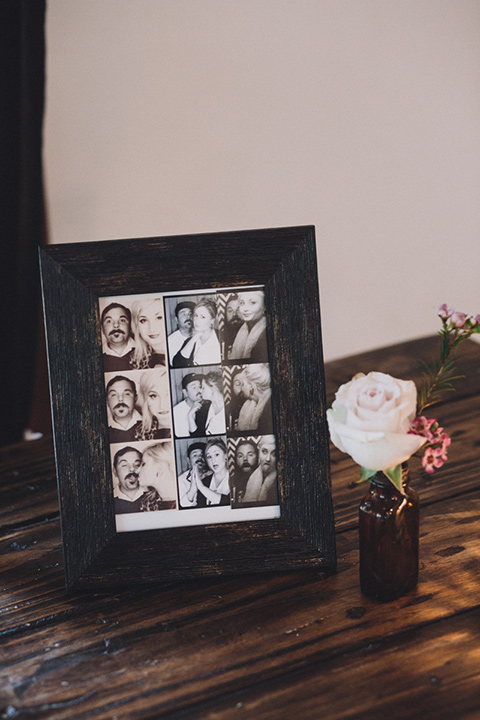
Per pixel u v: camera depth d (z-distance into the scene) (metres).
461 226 2.45
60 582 0.75
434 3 2.20
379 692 0.56
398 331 2.48
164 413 0.72
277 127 2.16
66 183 1.96
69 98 1.91
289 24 2.09
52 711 0.56
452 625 0.64
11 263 1.48
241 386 0.72
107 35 1.91
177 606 0.69
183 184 2.11
